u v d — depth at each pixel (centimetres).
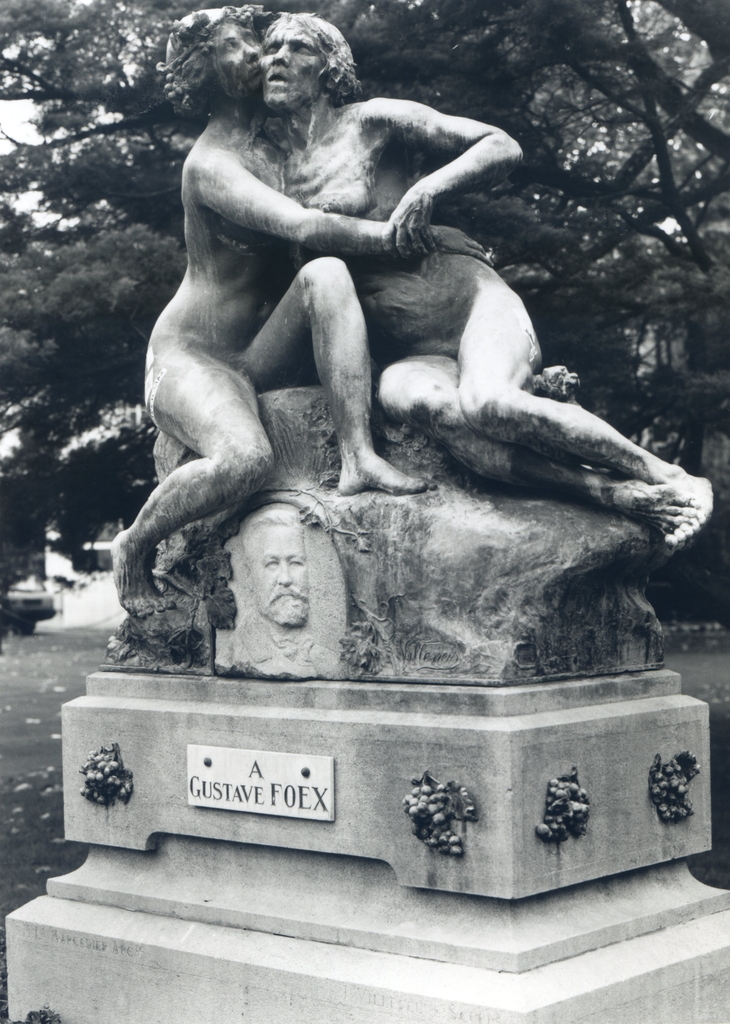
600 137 793
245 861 399
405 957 352
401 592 376
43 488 831
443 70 733
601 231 746
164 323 428
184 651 420
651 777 388
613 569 380
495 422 361
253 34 423
